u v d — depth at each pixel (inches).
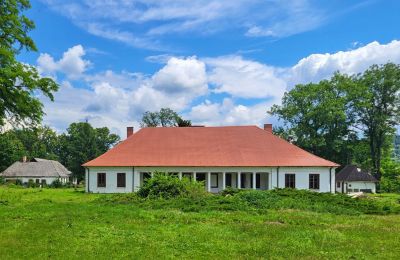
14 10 1068.5
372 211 869.8
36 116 1069.1
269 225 626.8
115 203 957.2
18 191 1710.1
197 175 1909.4
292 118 2795.3
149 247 465.4
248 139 1945.1
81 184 3324.3
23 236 522.6
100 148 4133.9
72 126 4035.4
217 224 638.5
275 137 1958.7
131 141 1966.0
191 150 1889.8
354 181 2517.2
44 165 3287.4
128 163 1811.0
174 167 1801.2
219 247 468.1
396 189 2566.4
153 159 1839.3
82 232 547.8
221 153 1860.2
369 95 2546.8
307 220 685.3
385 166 2778.1
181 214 735.7
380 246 486.0
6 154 3307.1
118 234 536.4
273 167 1785.2
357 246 483.2
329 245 487.5
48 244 479.2
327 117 2583.7
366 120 2672.2
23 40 1061.1
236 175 1909.4
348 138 2758.4
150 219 671.1
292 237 528.7
